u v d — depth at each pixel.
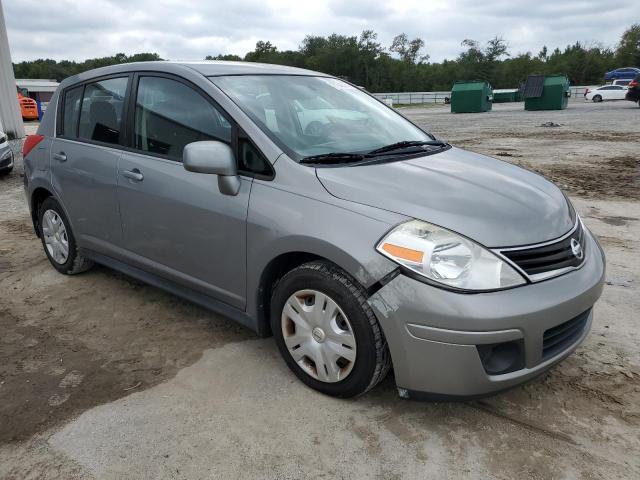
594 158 10.50
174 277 3.38
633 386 2.82
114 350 3.27
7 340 3.43
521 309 2.26
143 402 2.73
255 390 2.81
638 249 4.97
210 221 3.00
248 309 2.99
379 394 2.77
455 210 2.43
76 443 2.44
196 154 2.75
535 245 2.41
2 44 14.66
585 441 2.42
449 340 2.25
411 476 2.22
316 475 2.23
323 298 2.59
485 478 2.21
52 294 4.14
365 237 2.40
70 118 4.19
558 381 2.88
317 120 3.30
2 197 7.98
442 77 83.12
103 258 4.00
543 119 21.86
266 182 2.81
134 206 3.47
